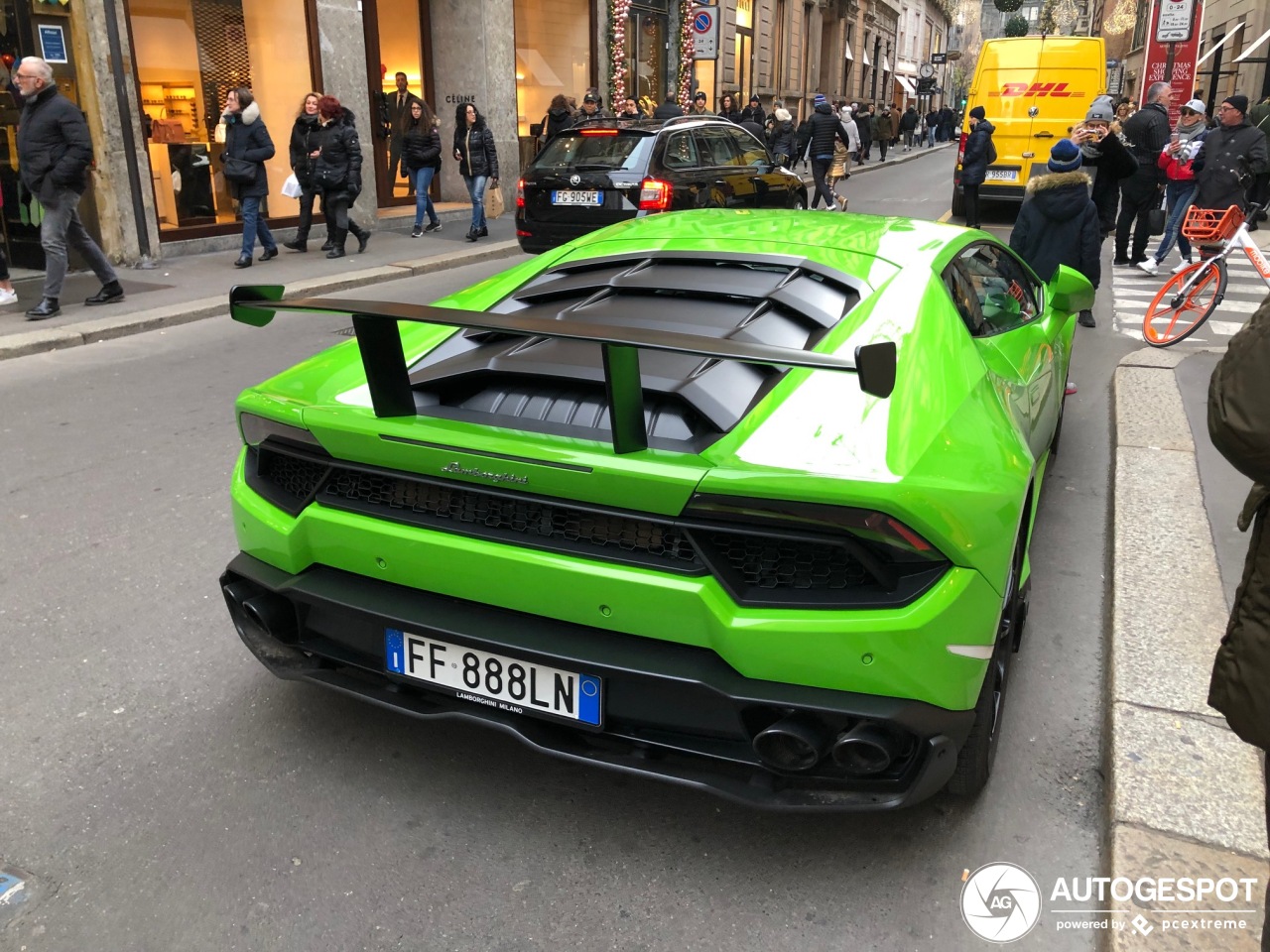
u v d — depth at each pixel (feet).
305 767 9.11
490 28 51.60
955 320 9.38
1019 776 9.00
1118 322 28.32
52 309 27.27
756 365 8.14
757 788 7.20
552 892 7.65
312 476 8.37
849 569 6.83
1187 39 58.75
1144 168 35.94
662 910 7.48
